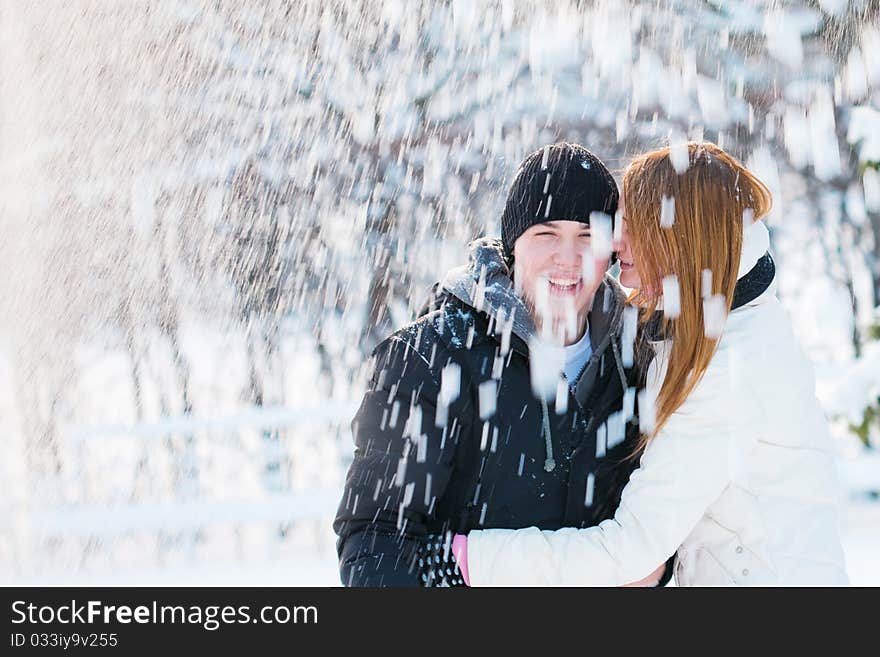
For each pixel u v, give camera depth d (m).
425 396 3.60
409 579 3.49
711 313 3.42
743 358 3.45
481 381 3.62
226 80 16.98
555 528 3.67
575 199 3.68
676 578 3.71
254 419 12.48
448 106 16.72
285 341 17.06
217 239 17.06
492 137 16.56
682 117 16.09
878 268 17.30
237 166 16.97
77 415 15.50
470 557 3.51
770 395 3.44
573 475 3.66
